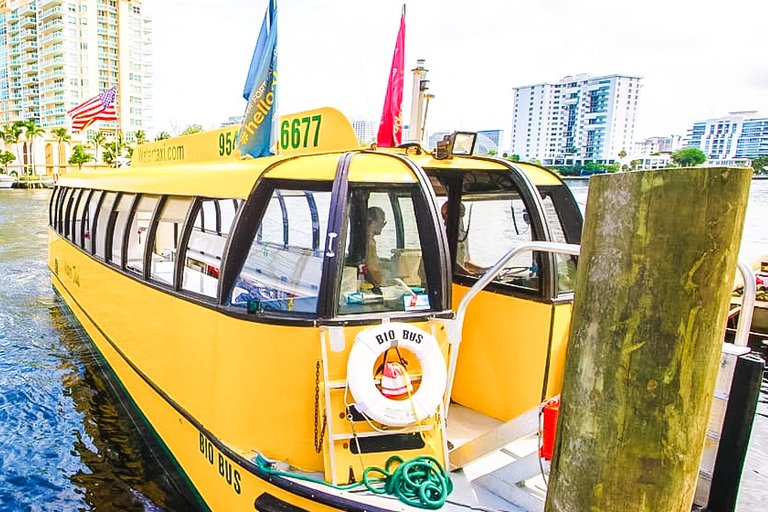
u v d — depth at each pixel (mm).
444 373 3547
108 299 7004
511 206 4367
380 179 3775
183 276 4734
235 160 6281
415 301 3775
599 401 2395
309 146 5508
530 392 4164
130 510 5379
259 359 3697
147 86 105688
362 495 3371
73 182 10188
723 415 2973
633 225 2254
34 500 5539
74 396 7742
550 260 4055
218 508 4242
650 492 2334
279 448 3725
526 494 3393
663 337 2236
